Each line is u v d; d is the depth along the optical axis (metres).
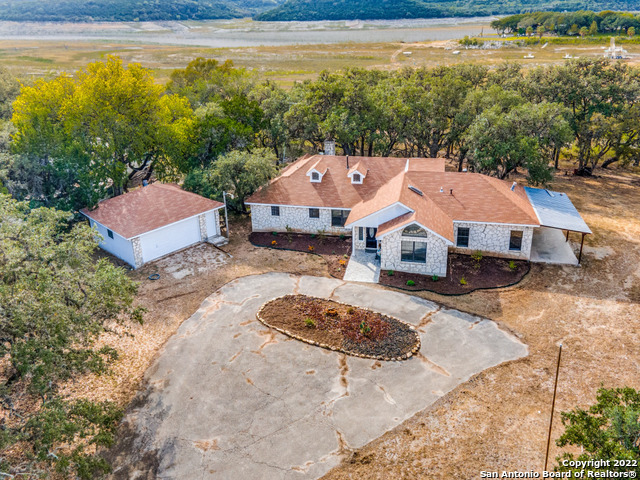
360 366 22.02
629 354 22.53
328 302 27.23
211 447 17.97
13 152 35.66
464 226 32.31
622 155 50.91
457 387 20.61
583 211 40.97
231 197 40.34
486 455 17.39
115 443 18.25
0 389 16.72
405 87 50.38
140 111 44.16
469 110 48.56
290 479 16.61
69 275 18.55
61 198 36.22
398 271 30.77
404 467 17.00
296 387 20.81
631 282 29.05
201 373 21.81
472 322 25.23
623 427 13.05
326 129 46.81
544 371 21.50
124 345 23.92
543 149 42.81
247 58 138.25
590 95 49.38
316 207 35.47
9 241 18.38
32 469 15.30
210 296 28.27
